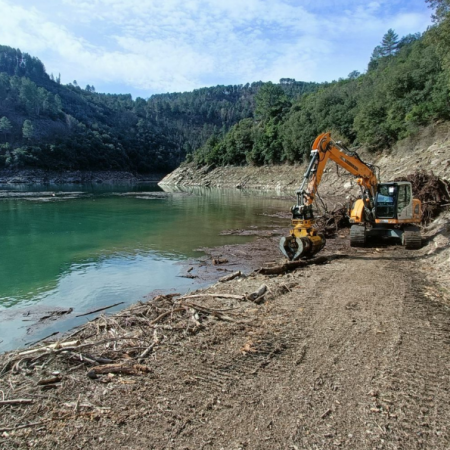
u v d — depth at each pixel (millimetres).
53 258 13672
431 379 4648
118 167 132375
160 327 6309
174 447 3529
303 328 6273
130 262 13039
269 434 3691
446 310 6996
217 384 4609
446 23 22344
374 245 13961
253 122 92000
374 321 6512
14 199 41188
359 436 3643
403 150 36031
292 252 11164
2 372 5020
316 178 11484
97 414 4031
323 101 57812
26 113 128375
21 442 3611
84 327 6637
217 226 21094
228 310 7129
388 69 56500
